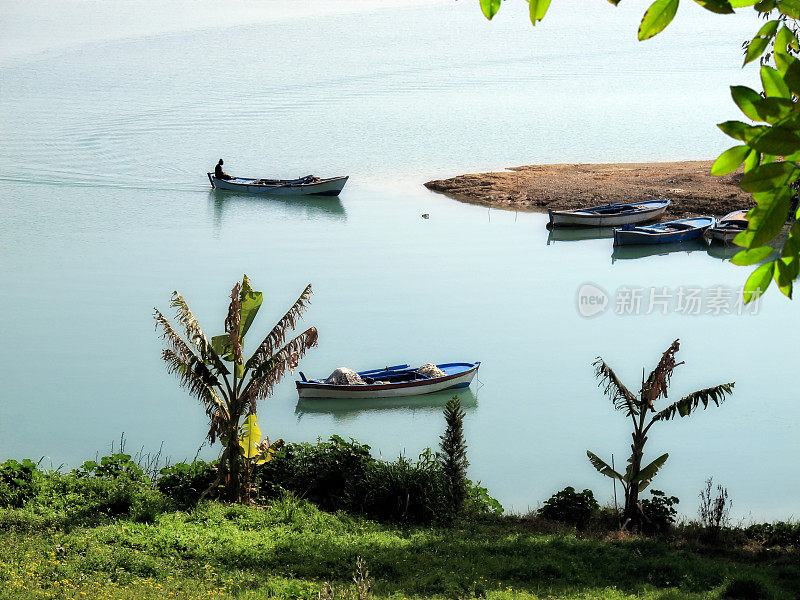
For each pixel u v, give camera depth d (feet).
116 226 154.81
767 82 6.69
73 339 102.37
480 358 98.58
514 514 64.69
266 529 54.44
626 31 461.37
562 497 63.57
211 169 198.70
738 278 130.82
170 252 140.15
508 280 128.77
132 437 78.28
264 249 143.13
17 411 83.15
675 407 58.85
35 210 162.91
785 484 70.54
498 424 82.58
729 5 7.02
